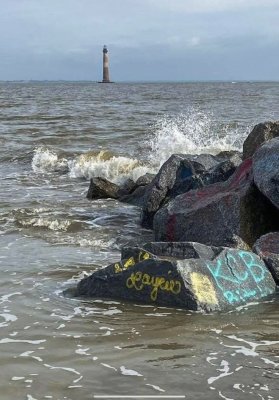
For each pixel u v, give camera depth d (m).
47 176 16.16
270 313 5.83
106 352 4.83
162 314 5.76
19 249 8.43
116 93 97.50
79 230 9.79
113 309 5.93
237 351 4.85
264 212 8.26
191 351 4.85
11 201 12.18
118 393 4.11
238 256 6.54
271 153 8.05
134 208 11.65
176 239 8.59
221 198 8.25
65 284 6.82
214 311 5.86
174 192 10.44
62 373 4.43
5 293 6.46
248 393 4.11
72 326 5.45
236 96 76.69
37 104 56.97
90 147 21.75
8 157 19.39
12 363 4.61
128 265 6.41
